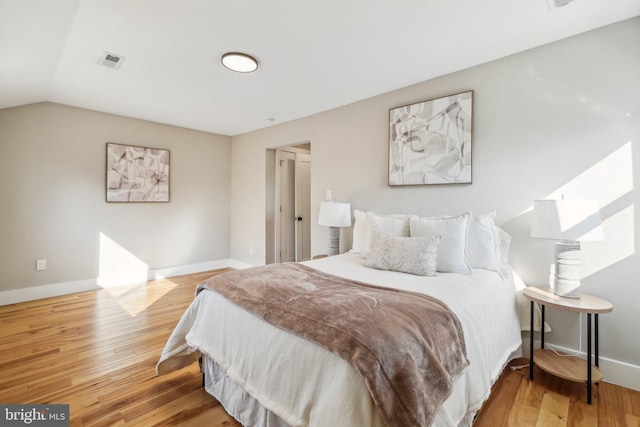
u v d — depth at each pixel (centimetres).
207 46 218
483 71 244
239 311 156
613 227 194
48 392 176
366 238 267
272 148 455
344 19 186
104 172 381
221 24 191
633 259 188
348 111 339
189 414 160
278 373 129
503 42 214
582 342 206
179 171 451
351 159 337
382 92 306
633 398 176
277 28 196
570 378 176
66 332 255
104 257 384
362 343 107
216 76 268
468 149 250
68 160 355
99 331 258
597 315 186
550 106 215
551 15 183
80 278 367
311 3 171
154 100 333
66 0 164
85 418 155
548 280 217
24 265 330
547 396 177
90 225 372
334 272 210
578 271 190
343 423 100
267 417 136
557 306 178
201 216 478
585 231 172
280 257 477
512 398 176
